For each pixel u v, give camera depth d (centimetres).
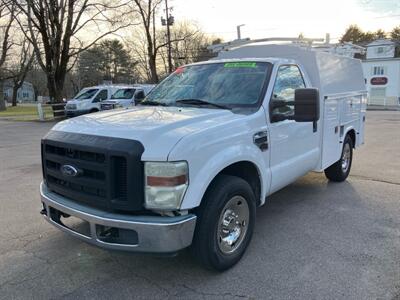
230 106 420
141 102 484
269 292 330
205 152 327
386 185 666
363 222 489
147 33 3080
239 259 381
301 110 376
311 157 523
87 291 336
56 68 2673
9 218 514
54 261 391
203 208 335
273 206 557
